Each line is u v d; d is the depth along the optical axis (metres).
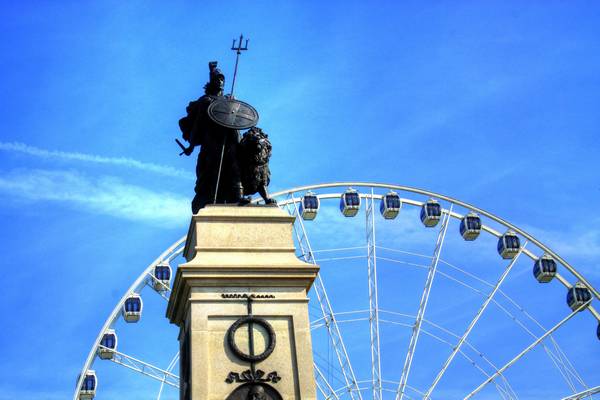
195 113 25.08
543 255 73.38
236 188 23.44
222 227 22.00
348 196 71.19
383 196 72.31
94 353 64.56
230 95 24.98
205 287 20.89
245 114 24.34
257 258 21.62
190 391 19.92
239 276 21.02
